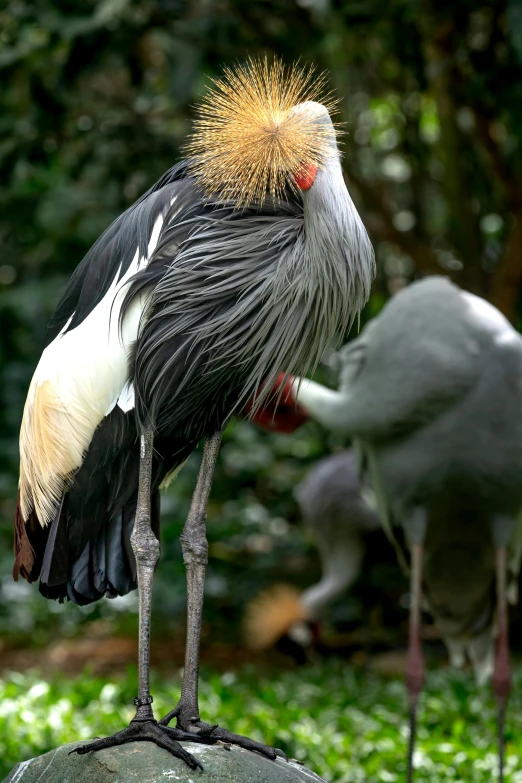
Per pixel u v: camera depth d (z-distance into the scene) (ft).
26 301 43.24
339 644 42.14
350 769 25.82
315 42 35.58
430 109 47.85
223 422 16.88
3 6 33.17
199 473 16.97
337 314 15.81
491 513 25.34
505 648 24.94
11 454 47.26
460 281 42.96
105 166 39.96
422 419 24.54
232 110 16.02
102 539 17.01
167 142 39.04
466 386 24.14
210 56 34.12
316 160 15.46
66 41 32.14
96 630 44.98
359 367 25.79
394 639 43.16
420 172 44.65
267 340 15.78
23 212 41.57
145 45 40.42
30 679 35.27
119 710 30.50
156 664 39.88
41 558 17.03
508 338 24.41
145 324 15.61
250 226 15.70
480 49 38.09
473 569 27.14
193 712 16.12
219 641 42.96
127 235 16.11
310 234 15.46
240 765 15.03
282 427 27.48
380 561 41.78
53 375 16.22
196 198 15.94
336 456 40.75
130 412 16.06
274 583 44.73
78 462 16.12
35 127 36.14
